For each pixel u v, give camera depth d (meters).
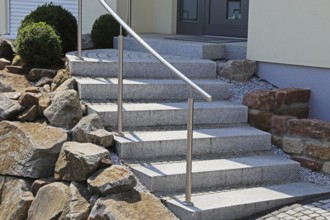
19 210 5.41
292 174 5.99
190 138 4.93
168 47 8.29
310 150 6.18
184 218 4.93
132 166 5.48
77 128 5.71
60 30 8.30
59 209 5.11
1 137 5.92
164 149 5.77
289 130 6.36
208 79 7.39
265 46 7.39
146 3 10.39
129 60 7.14
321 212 5.14
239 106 6.69
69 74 6.86
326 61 6.70
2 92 6.58
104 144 5.60
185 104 6.60
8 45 7.83
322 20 6.72
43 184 5.43
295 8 7.00
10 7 11.78
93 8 10.27
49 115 5.98
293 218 5.02
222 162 5.82
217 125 6.53
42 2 11.34
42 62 7.26
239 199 5.24
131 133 5.95
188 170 4.98
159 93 6.70
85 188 5.17
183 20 10.20
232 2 9.40
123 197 4.93
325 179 5.98
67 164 5.30
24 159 5.60
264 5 7.35
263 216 5.14
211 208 4.96
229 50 7.95
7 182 5.70
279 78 7.31
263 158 6.11
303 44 6.95
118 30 9.06
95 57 7.36
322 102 6.84
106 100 6.44
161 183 5.25
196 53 7.88
